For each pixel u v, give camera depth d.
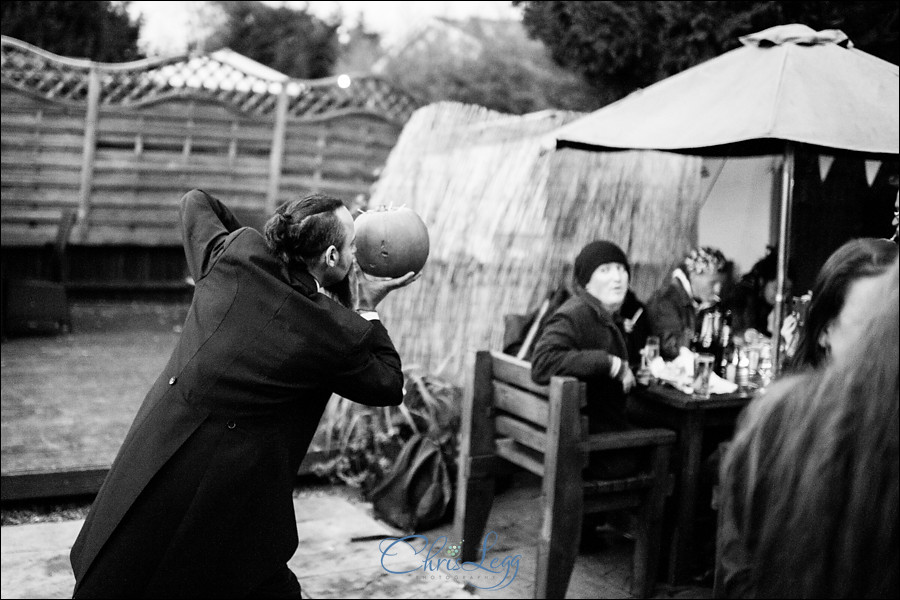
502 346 5.66
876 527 1.20
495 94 12.24
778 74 3.70
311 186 10.80
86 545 2.22
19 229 9.80
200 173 10.37
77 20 11.68
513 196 5.80
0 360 7.61
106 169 9.97
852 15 5.60
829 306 1.49
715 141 3.56
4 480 4.77
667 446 4.07
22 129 9.58
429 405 5.14
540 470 4.01
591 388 4.12
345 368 2.29
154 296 10.88
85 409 6.26
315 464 5.42
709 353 4.40
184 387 2.23
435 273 5.71
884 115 3.59
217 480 2.19
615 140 4.02
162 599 2.19
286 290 2.27
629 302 4.93
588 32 6.59
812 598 1.23
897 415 1.20
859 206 5.28
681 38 6.14
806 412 1.27
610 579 4.36
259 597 2.33
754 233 5.93
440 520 4.89
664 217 6.25
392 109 11.23
